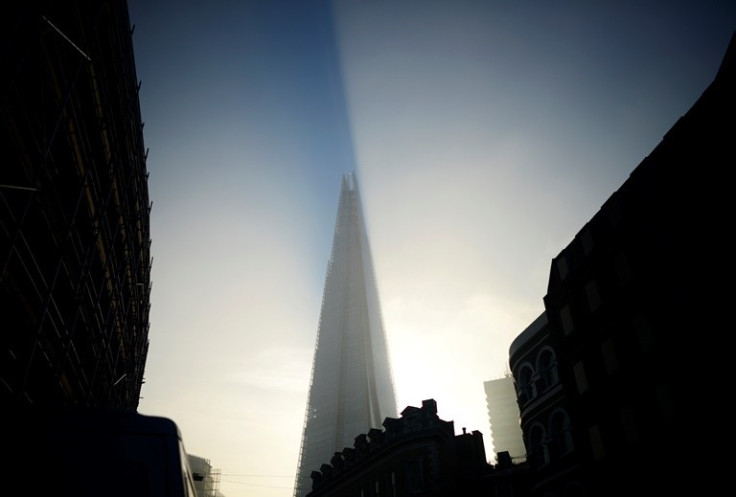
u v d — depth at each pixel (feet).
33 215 47.67
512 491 120.06
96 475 21.25
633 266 75.05
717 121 60.95
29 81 44.24
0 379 45.09
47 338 50.62
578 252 90.33
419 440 143.74
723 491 56.65
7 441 20.72
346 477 181.88
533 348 104.27
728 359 57.41
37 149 43.21
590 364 83.51
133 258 86.17
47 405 22.29
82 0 47.85
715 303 59.82
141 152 80.84
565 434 91.40
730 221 58.49
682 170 66.49
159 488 21.98
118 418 23.22
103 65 57.26
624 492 72.18
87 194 58.29
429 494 133.80
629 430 72.59
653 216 71.41
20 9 35.65
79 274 54.24
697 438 60.64
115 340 89.10
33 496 20.06
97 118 58.95
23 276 44.75
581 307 87.76
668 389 66.08
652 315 70.28
